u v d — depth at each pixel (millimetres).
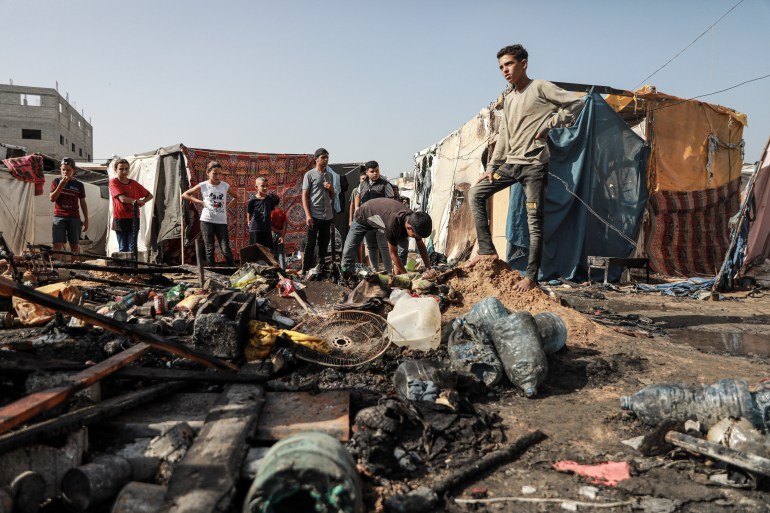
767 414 2754
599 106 11188
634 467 2594
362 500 2184
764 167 11547
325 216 8008
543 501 2301
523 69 5641
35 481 1957
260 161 13219
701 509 2223
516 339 3717
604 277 10719
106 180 18016
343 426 2672
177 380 3064
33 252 6047
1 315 4418
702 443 2541
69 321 4262
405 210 5742
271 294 5426
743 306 8133
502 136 5875
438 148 16734
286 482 1806
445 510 2234
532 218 5672
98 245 17375
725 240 12188
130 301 5293
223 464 2107
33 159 13484
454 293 5418
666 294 9617
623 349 4695
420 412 2922
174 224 12492
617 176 11328
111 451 2475
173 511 1803
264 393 3123
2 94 44219
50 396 2254
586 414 3295
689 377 4020
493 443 2838
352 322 4523
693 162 11867
